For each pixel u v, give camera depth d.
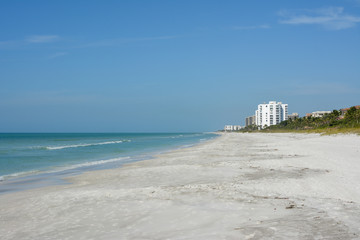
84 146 65.19
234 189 13.55
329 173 17.66
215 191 13.11
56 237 8.12
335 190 13.08
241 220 8.63
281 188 13.72
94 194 13.59
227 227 8.04
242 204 10.55
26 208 11.75
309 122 148.12
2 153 45.47
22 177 21.47
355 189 13.14
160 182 16.83
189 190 13.54
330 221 8.05
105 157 37.59
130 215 9.84
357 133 57.78
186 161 27.95
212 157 31.06
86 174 21.97
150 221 9.08
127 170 22.69
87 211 10.66
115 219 9.50
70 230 8.67
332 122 104.00
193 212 9.71
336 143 44.31
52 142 94.12
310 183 14.73
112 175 20.61
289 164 22.50
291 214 9.02
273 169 20.20
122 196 12.83
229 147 48.03
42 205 12.06
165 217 9.39
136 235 7.89
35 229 8.98
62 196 13.55
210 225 8.34
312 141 53.09
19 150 52.81
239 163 24.16
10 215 10.83
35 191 15.95
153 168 22.88
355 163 21.45
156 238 7.55
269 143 56.97
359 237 6.76
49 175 22.30
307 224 7.86
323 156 27.03
